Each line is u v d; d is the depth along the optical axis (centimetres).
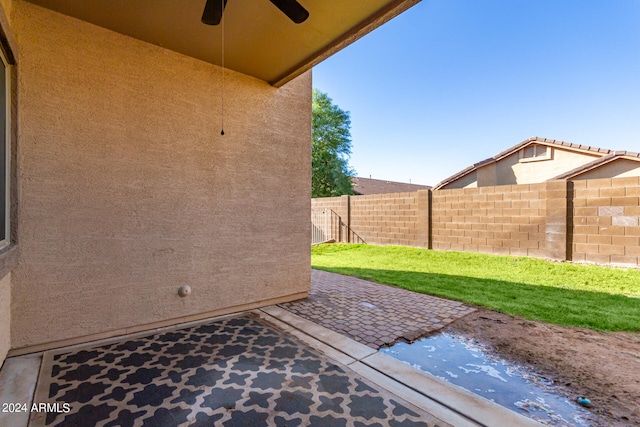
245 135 384
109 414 185
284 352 274
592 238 661
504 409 195
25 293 256
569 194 691
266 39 311
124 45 300
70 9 263
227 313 375
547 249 721
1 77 211
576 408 197
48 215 264
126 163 302
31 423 176
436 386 222
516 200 778
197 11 267
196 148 346
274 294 416
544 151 1316
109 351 269
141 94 310
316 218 1345
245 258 387
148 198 315
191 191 342
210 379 226
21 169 250
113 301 297
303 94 445
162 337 301
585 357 270
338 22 285
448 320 362
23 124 251
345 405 197
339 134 2112
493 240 821
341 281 572
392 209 1069
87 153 281
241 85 380
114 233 296
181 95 335
